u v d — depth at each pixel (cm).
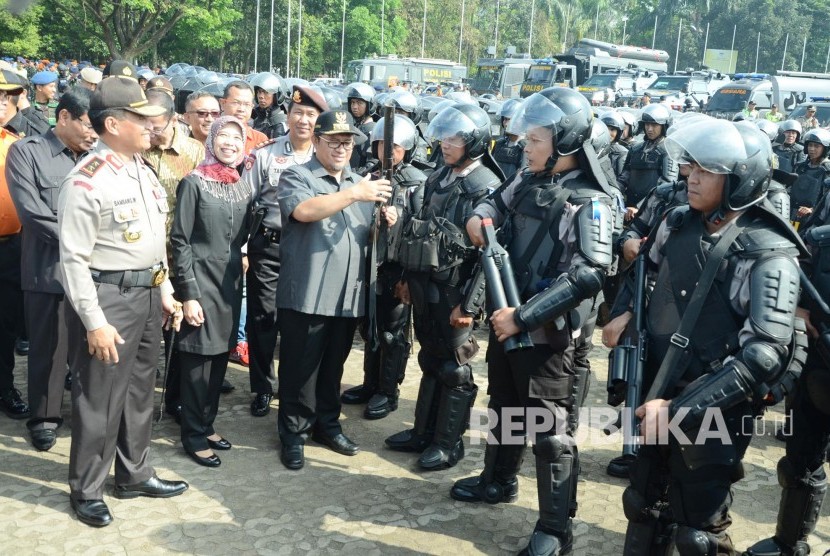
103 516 348
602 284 296
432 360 423
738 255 254
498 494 381
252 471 410
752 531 371
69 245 324
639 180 808
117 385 351
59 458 412
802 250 258
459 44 6550
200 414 418
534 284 319
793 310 245
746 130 252
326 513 369
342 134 400
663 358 270
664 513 292
